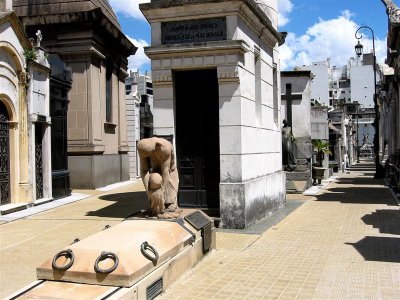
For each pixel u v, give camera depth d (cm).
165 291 557
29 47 1376
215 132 1078
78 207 1378
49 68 1471
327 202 1515
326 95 7256
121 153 2348
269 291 578
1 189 1280
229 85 995
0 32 1233
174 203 711
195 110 1089
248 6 1012
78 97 1980
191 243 656
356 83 8056
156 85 1051
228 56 984
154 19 1037
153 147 681
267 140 1227
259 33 1159
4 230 1023
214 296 556
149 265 509
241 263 711
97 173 1998
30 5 2017
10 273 678
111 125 2225
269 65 1276
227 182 1005
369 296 555
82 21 1938
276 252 788
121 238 539
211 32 1002
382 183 2312
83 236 935
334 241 878
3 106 1294
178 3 1003
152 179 659
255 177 1106
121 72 2364
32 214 1239
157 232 584
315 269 679
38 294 445
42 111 1447
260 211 1125
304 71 2086
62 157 1647
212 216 1039
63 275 477
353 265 700
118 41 2241
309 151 2066
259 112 1175
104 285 464
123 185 2141
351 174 3178
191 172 1098
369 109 7231
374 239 893
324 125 2794
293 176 1936
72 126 1983
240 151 995
